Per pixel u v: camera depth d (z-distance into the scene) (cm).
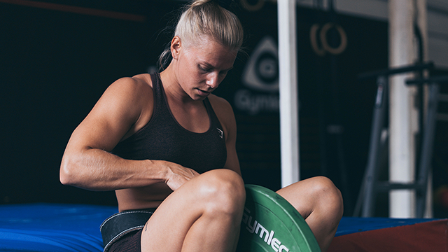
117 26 470
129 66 476
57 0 439
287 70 221
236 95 556
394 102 396
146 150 107
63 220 187
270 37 585
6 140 408
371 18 696
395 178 388
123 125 103
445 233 176
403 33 399
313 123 621
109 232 107
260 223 93
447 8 800
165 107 109
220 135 117
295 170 219
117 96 103
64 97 438
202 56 100
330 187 111
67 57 442
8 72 412
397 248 159
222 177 83
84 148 94
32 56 424
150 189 110
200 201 82
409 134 382
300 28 617
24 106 418
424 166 330
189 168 102
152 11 490
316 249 85
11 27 415
